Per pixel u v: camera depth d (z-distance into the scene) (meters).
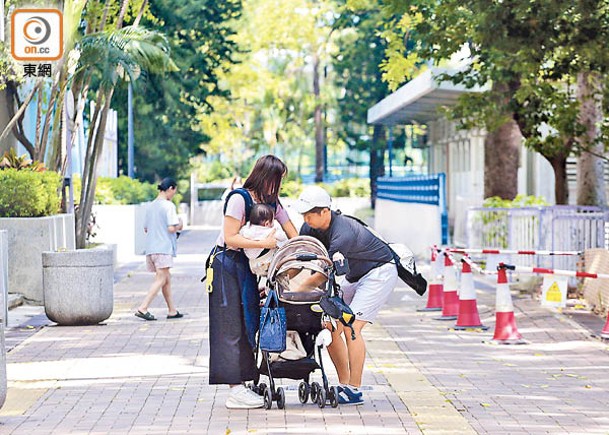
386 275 20.30
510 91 43.06
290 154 166.50
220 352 19.59
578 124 41.50
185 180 112.44
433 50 41.62
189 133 94.88
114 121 87.00
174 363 25.28
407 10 41.56
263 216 19.27
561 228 42.78
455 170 89.62
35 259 38.78
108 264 32.75
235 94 139.75
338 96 135.25
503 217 45.69
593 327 31.23
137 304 38.47
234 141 154.38
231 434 17.75
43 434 17.88
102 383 22.67
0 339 18.41
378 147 128.00
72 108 45.84
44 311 34.78
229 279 19.59
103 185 68.25
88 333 30.80
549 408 20.05
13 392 21.69
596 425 18.58
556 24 35.66
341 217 20.27
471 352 27.14
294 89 140.25
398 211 72.75
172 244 34.12
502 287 28.75
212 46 93.12
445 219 58.06
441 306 36.38
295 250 19.05
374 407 20.00
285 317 19.11
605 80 41.00
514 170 55.09
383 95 124.38
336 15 132.38
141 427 18.38
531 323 32.38
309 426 18.30
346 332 20.36
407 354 26.77
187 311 36.34
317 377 23.12
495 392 21.66
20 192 39.22
